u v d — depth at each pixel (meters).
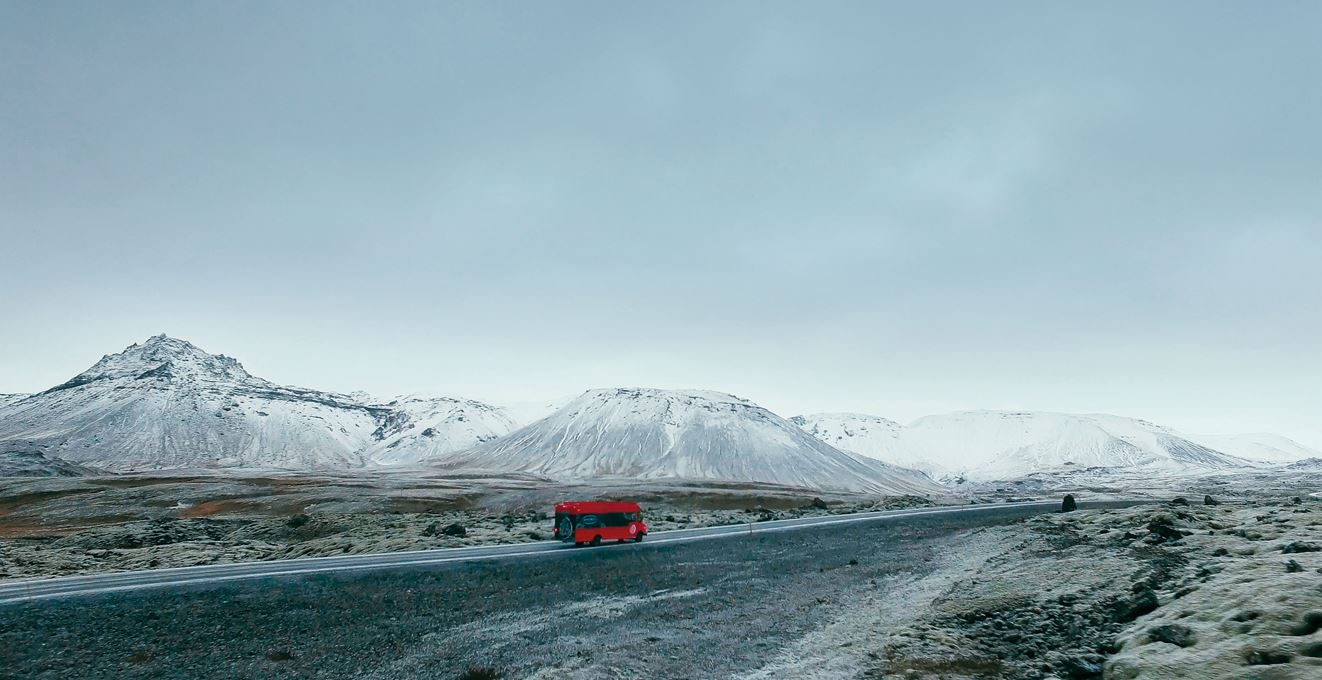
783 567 31.27
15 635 19.67
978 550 33.94
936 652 14.75
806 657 15.73
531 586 26.78
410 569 31.83
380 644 18.39
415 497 139.25
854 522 58.34
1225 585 14.90
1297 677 9.77
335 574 30.52
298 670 16.34
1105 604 16.81
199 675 16.14
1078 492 189.62
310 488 157.75
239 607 23.20
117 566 40.59
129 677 16.08
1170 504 38.09
